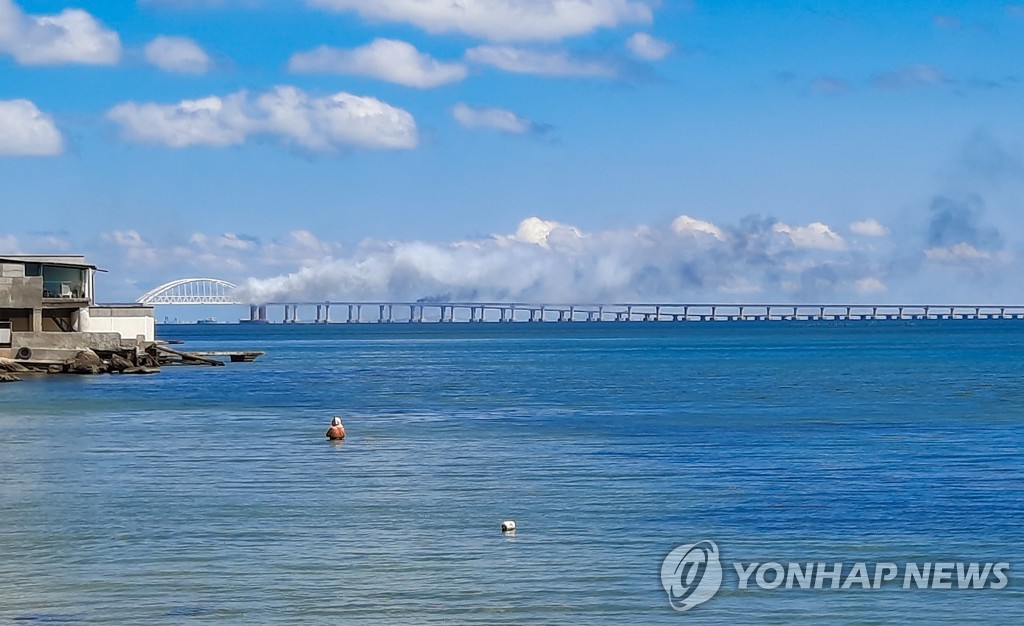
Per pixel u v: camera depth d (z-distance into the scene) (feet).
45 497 106.83
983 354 478.59
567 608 72.54
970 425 175.01
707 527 93.81
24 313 296.51
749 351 531.50
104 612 70.79
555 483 115.96
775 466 127.85
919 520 96.58
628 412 200.54
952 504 103.60
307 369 358.02
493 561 82.64
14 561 82.17
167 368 338.95
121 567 80.59
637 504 103.76
